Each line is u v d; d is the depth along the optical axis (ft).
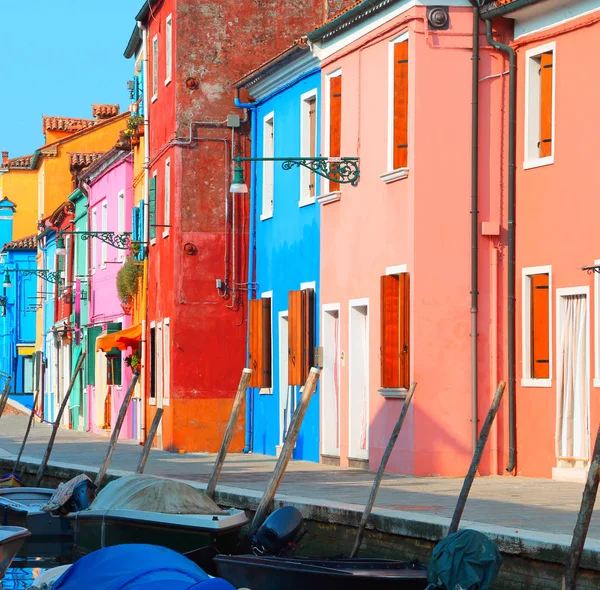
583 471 67.21
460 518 48.80
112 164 136.77
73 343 167.53
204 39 102.01
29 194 246.27
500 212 74.13
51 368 190.39
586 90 68.03
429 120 74.13
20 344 231.30
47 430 156.56
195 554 55.21
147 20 114.83
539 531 45.70
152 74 113.09
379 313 77.97
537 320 71.56
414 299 73.77
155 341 109.40
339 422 84.38
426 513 52.19
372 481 69.82
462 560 41.45
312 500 58.08
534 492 61.67
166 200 105.40
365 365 81.51
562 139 69.82
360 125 81.15
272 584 46.93
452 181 74.13
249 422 100.22
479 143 74.13
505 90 74.13
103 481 78.89
